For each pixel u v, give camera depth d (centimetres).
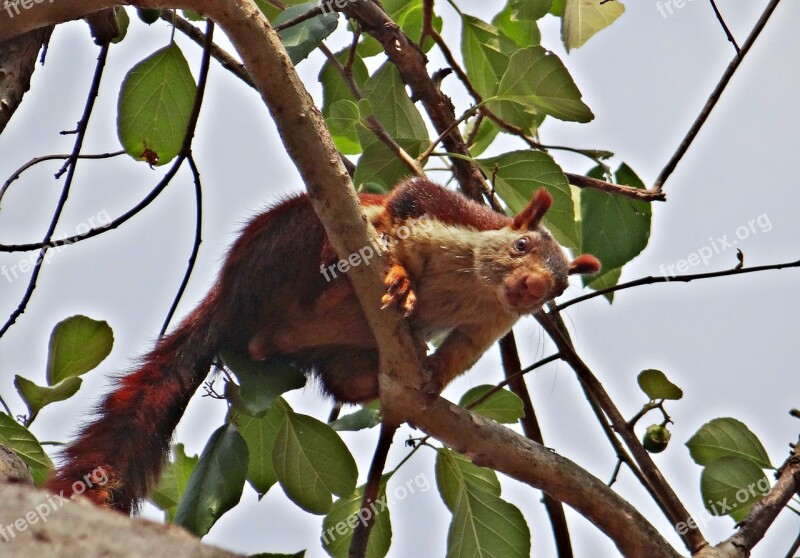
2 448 853
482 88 1334
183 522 940
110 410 1027
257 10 834
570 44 1246
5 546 623
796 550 1083
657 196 1173
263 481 1092
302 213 1065
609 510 1003
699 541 1049
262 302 1061
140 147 1142
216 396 991
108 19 1045
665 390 1087
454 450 1019
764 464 1138
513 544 1071
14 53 988
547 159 1156
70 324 980
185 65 1120
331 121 1121
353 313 1032
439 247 1027
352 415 1115
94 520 665
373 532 1103
